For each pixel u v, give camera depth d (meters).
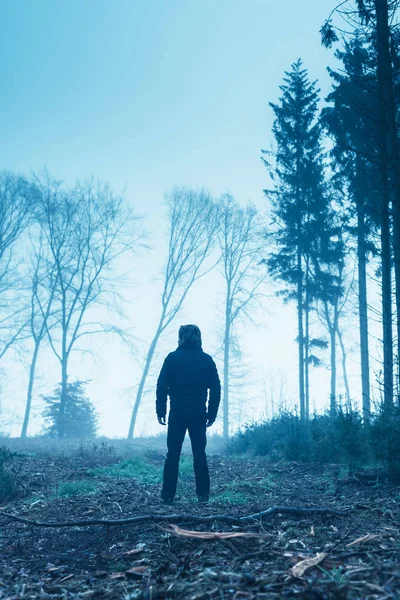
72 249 33.25
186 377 5.77
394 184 9.97
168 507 5.21
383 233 12.26
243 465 9.90
